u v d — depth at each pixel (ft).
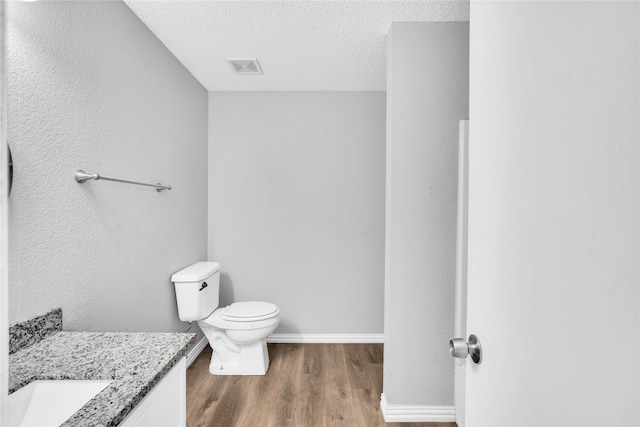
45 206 4.10
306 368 8.50
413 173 6.50
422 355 6.52
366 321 10.20
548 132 1.72
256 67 8.47
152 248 6.79
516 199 1.98
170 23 6.46
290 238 10.18
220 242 10.18
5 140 1.15
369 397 7.20
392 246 6.52
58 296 4.31
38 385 3.05
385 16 6.26
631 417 1.27
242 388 7.53
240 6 5.95
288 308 10.19
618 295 1.32
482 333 2.35
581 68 1.51
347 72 8.81
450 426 6.34
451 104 6.47
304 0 5.79
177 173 8.00
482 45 2.41
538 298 1.77
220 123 10.12
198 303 7.69
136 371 3.20
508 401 2.03
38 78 4.00
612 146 1.35
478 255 2.43
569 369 1.56
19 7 3.75
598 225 1.42
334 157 10.13
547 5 1.73
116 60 5.56
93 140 4.98
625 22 1.30
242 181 10.16
